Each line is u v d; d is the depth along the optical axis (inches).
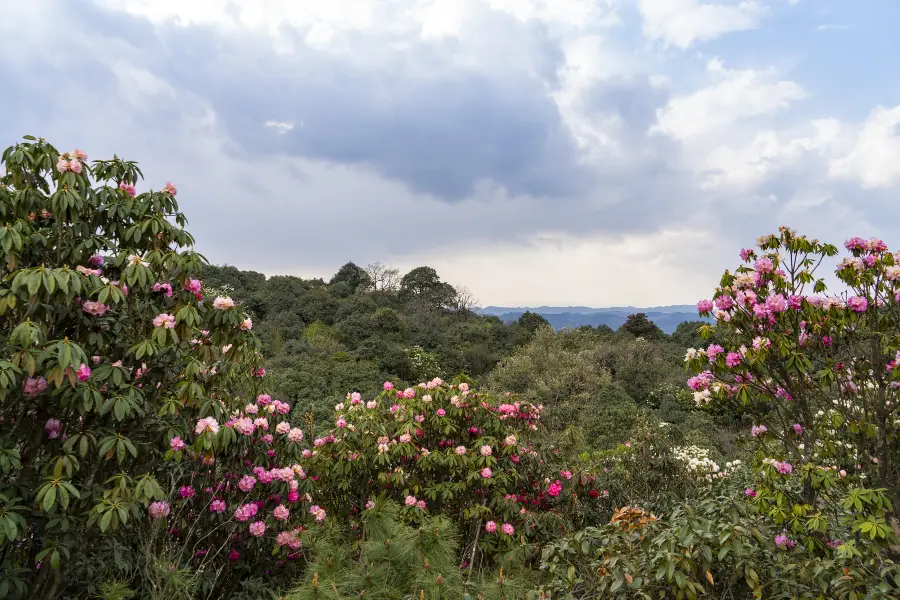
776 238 131.4
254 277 1515.7
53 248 112.7
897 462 116.9
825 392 120.3
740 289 124.8
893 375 108.6
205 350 125.3
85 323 108.3
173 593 107.7
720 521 96.7
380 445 170.1
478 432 188.5
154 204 120.6
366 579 110.2
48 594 102.0
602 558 100.8
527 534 161.5
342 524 166.6
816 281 125.3
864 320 119.1
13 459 92.9
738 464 231.9
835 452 121.8
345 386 676.7
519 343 1173.1
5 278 96.8
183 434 116.4
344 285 1630.2
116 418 100.0
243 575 136.9
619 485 196.9
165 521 115.5
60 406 102.7
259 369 155.9
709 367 130.6
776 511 107.1
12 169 109.2
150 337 114.7
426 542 123.7
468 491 179.3
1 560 102.4
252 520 135.8
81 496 101.9
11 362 87.9
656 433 215.6
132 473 117.4
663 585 90.0
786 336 117.4
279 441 151.7
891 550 100.8
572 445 208.2
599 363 852.0
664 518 143.3
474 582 118.3
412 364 925.8
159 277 121.0
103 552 113.5
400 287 1678.2
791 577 91.7
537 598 99.1
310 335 1039.0
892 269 113.8
